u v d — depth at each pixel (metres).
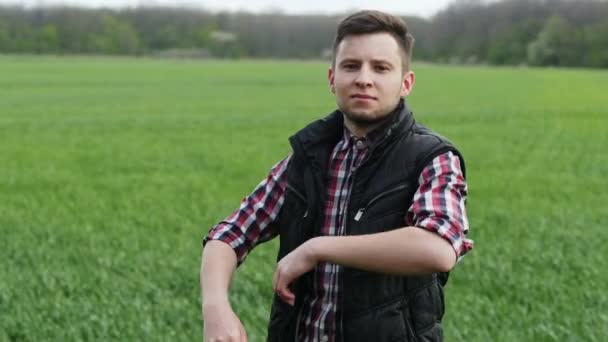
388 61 2.78
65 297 7.20
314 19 129.00
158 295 7.17
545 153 20.08
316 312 2.82
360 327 2.71
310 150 2.90
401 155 2.78
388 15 2.85
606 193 14.14
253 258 8.51
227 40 128.75
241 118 29.94
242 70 76.00
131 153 19.97
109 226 10.70
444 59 121.44
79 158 19.03
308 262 2.58
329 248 2.56
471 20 124.62
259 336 5.95
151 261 8.55
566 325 6.40
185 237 9.97
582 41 110.50
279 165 3.04
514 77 67.06
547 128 26.30
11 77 58.75
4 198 13.32
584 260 8.68
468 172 16.78
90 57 111.50
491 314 6.60
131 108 34.72
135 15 136.25
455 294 7.26
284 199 2.92
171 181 15.47
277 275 2.62
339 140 2.93
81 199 13.26
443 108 34.72
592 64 107.81
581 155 19.72
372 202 2.75
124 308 6.73
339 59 2.82
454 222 2.58
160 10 138.00
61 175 16.19
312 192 2.85
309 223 2.84
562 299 7.14
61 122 28.09
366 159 2.78
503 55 116.06
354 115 2.77
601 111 32.72
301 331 2.84
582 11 122.56
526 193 13.97
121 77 60.97
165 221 11.16
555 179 15.76
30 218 11.38
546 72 80.38
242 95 43.69
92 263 8.51
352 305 2.71
